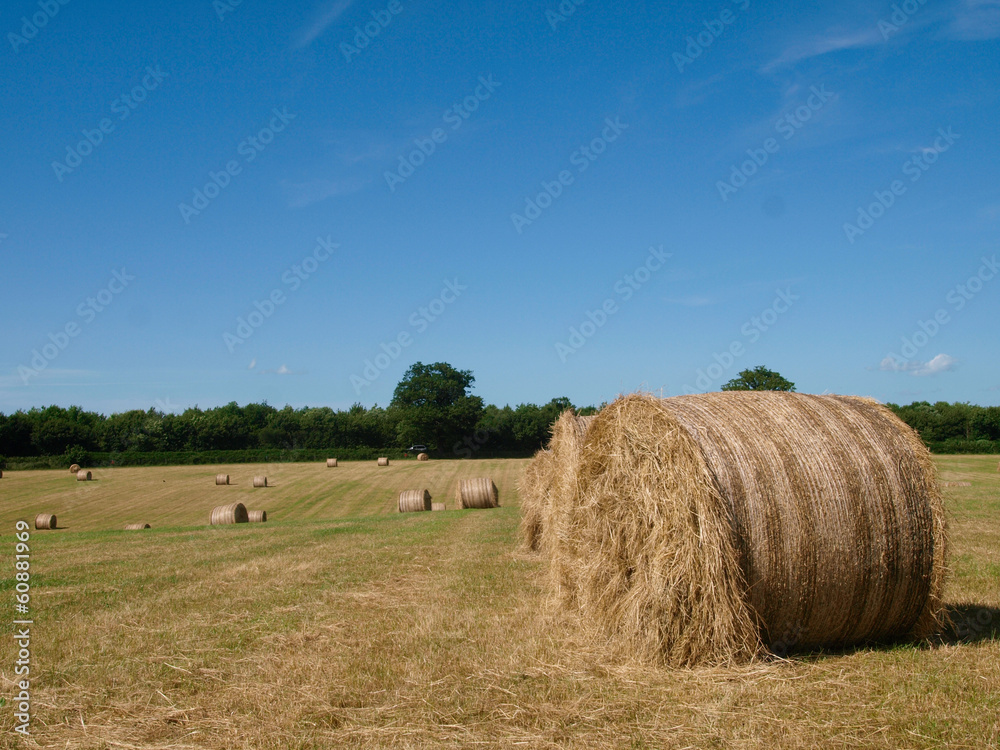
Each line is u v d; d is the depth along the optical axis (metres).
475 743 4.51
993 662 5.86
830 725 4.65
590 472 7.62
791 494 6.06
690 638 5.92
